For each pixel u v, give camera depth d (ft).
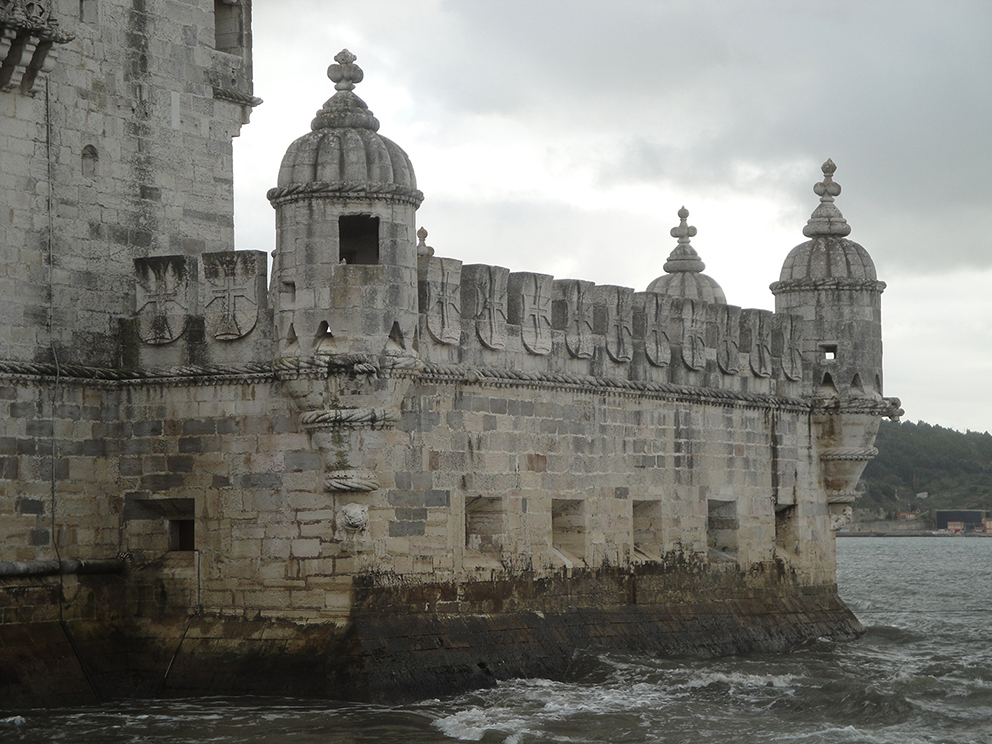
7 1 121.70
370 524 125.59
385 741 110.83
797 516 176.65
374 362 123.95
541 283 142.31
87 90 133.28
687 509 159.74
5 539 125.08
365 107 130.41
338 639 123.65
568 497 144.77
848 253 179.93
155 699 127.85
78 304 131.13
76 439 130.82
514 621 137.18
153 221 138.31
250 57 150.82
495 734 113.91
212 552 129.90
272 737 111.65
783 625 170.60
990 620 227.81
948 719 127.75
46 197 129.08
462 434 133.80
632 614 150.82
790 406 174.91
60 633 127.44
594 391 147.84
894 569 463.83
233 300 130.00
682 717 123.95
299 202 125.29
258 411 128.36
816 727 121.80
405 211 126.21
